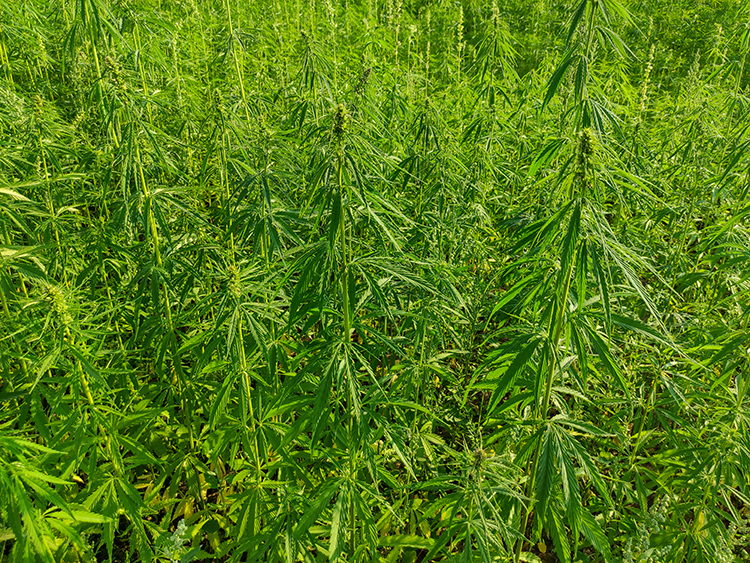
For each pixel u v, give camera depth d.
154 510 3.06
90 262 3.64
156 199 3.04
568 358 2.78
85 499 2.71
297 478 3.32
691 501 3.36
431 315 3.49
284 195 3.75
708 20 11.13
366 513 2.70
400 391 3.72
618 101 7.17
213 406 2.80
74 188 4.14
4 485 1.84
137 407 3.34
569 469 2.40
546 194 4.23
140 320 3.78
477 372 2.72
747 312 3.13
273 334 3.12
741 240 3.99
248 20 8.79
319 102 4.74
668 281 4.27
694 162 4.80
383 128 4.88
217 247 3.38
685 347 3.52
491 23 4.90
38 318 2.58
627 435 3.30
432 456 3.45
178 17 8.27
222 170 3.57
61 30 6.36
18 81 6.50
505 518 2.82
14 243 3.72
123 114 3.06
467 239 4.16
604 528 3.33
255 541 2.88
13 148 3.45
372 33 7.45
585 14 2.59
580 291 2.24
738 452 2.79
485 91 5.00
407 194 4.79
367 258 2.52
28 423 3.33
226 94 5.06
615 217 4.97
